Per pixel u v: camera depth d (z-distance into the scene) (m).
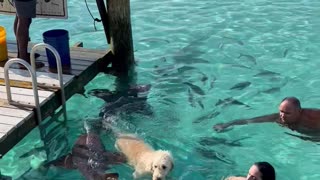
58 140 3.46
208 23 5.69
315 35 5.21
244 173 3.09
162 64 4.68
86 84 4.12
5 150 3.14
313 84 4.21
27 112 3.38
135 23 5.77
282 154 3.28
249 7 6.19
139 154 2.97
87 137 3.30
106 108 3.85
